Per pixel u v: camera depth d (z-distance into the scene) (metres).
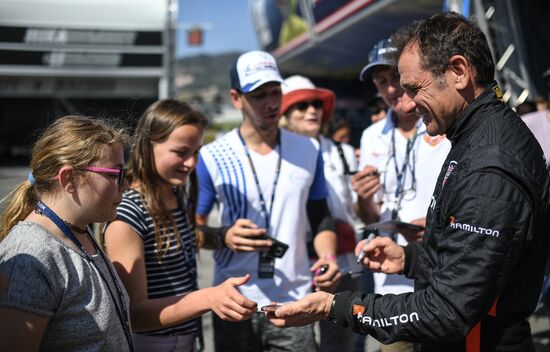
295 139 2.68
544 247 1.46
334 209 3.12
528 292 1.44
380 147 2.72
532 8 5.88
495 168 1.33
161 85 13.28
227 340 2.52
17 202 1.54
